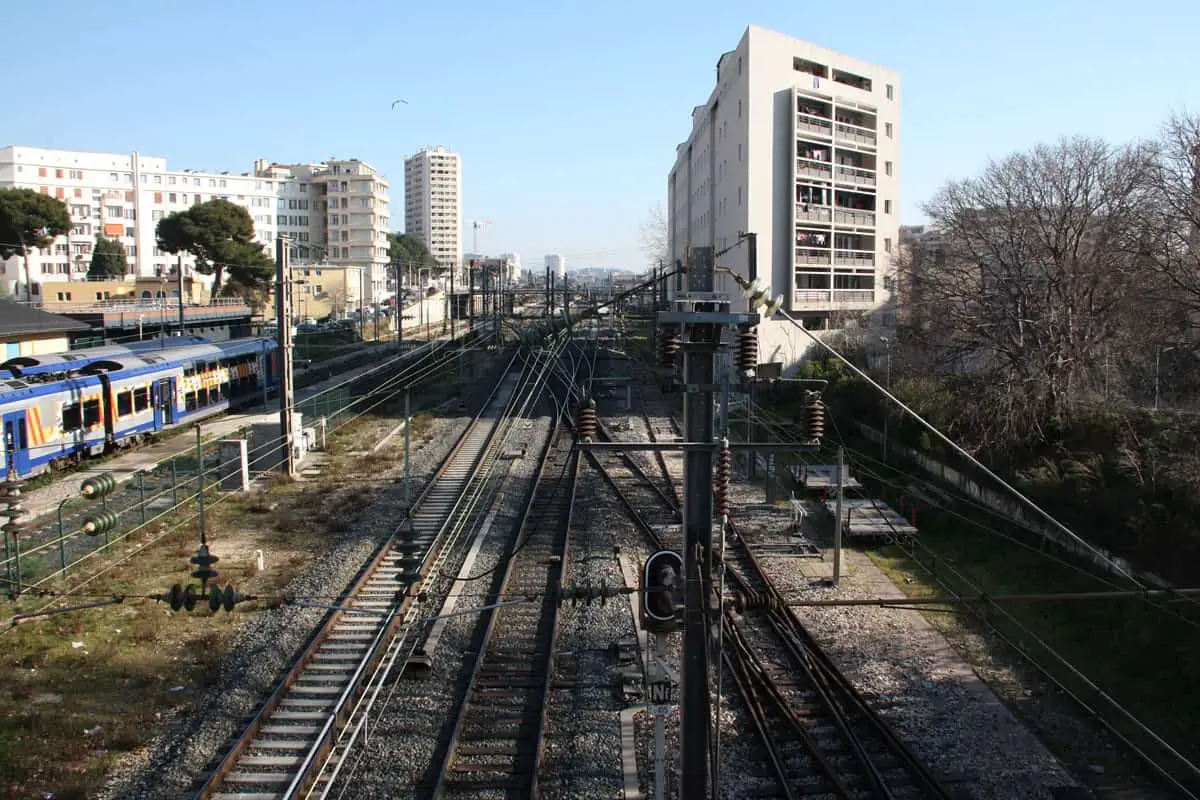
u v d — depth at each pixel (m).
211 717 12.72
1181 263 25.88
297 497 25.59
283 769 11.44
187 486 24.62
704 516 8.06
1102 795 11.37
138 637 15.61
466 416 39.31
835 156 49.44
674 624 8.62
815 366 40.88
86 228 99.50
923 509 24.94
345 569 18.91
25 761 11.58
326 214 111.06
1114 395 26.66
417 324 87.88
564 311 51.31
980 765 11.90
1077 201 31.19
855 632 16.28
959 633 16.53
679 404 43.09
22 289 72.94
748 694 13.46
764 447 8.48
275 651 14.84
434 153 188.38
